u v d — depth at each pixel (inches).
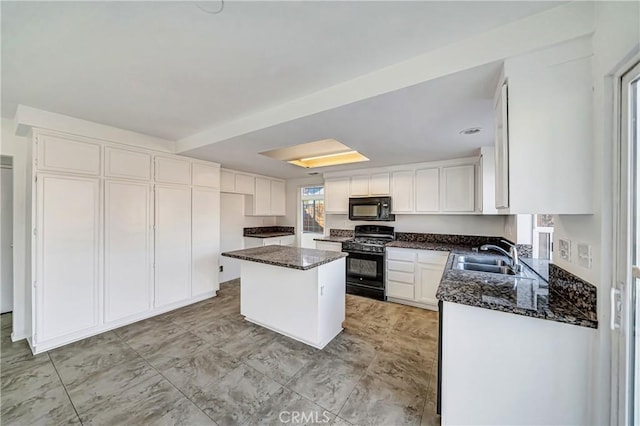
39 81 69.7
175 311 131.2
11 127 98.2
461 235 151.9
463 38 53.1
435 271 134.6
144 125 105.5
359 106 71.7
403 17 46.4
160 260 126.8
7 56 58.0
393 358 88.5
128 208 114.6
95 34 50.8
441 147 117.9
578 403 46.1
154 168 123.8
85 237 101.7
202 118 97.2
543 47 46.8
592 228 45.4
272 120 87.6
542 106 48.0
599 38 42.3
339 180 183.2
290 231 233.0
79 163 99.9
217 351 92.7
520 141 49.5
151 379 76.7
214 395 70.0
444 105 71.4
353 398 68.8
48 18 46.2
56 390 71.8
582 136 45.6
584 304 47.1
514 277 72.9
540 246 102.7
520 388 50.3
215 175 154.1
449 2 43.1
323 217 219.6
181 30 49.7
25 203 101.7
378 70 64.6
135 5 43.2
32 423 60.6
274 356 89.4
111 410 64.5
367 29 49.6
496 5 44.3
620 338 40.4
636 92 38.2
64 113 92.4
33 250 89.9
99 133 104.3
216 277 155.3
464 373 54.6
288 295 103.5
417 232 166.6
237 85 71.7
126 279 114.1
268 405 66.3
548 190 47.8
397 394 70.5
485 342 52.9
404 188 157.2
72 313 98.4
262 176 208.7
